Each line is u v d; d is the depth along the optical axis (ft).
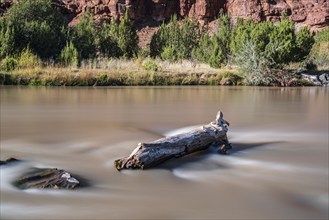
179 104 49.37
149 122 35.19
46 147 24.85
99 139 27.37
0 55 86.22
